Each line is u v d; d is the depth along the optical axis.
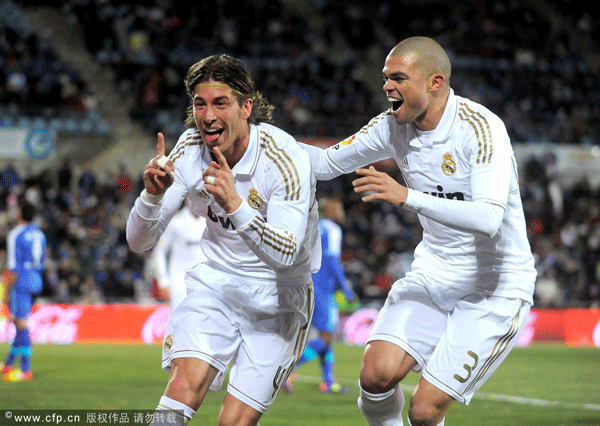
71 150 79.25
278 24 102.00
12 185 71.12
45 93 81.25
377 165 77.25
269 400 14.29
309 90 94.00
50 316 57.22
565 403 29.73
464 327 15.25
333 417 25.67
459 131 14.86
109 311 58.56
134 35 94.50
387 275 69.75
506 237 15.38
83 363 41.78
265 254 13.05
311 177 14.34
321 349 32.03
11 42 85.56
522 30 110.00
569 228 80.75
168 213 14.53
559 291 73.12
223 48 97.06
